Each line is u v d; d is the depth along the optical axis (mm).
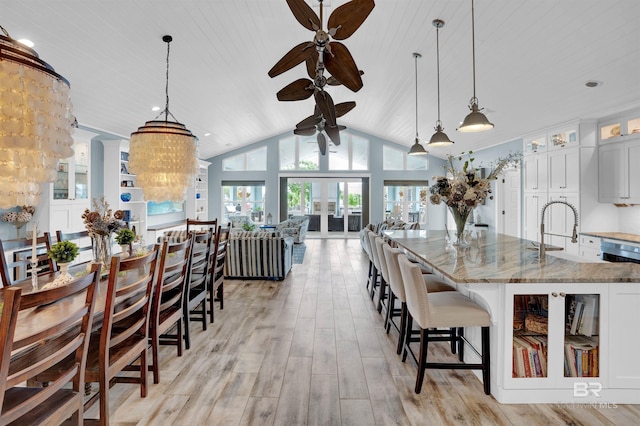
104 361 1787
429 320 2244
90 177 5379
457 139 8078
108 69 4012
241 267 5453
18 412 1199
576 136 4992
